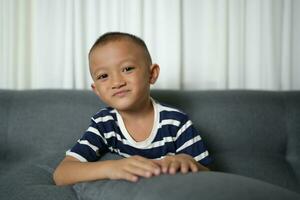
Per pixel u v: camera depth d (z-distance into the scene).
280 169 1.10
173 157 0.72
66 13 1.37
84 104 1.11
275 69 1.50
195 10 1.46
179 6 1.41
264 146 1.14
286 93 1.21
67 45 1.38
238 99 1.17
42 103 1.11
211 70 1.47
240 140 1.13
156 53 1.44
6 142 1.08
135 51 0.89
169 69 1.43
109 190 0.64
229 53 1.49
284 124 1.16
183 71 1.48
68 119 1.09
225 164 1.09
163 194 0.55
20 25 1.38
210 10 1.45
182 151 0.94
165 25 1.41
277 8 1.50
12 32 1.36
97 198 0.65
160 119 0.96
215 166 1.09
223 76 1.46
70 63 1.38
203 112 1.13
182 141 0.94
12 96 1.13
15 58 1.39
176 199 0.53
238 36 1.48
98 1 1.40
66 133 1.08
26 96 1.13
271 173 1.08
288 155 1.16
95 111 1.10
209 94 1.18
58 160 0.91
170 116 0.97
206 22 1.46
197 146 0.94
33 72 1.42
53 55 1.40
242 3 1.47
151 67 0.95
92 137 0.91
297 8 1.54
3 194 0.69
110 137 0.95
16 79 1.40
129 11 1.40
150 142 0.95
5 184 0.74
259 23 1.49
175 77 1.43
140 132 0.96
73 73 1.40
